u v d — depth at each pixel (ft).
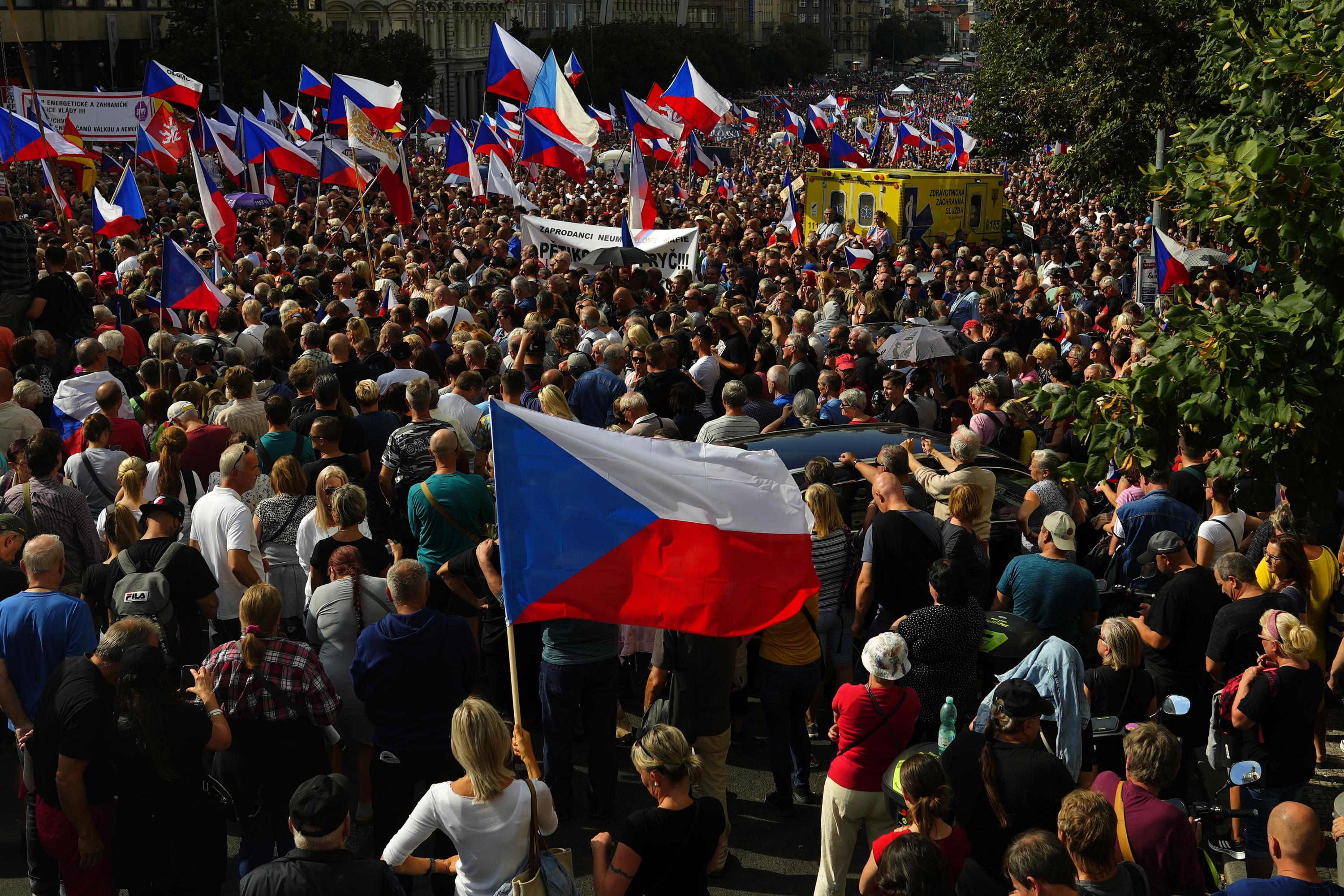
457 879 16.83
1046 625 24.16
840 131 237.66
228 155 89.92
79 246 62.34
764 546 18.74
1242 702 20.95
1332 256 19.98
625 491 18.40
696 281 59.26
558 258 53.98
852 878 21.97
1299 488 20.29
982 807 17.57
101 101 91.35
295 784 20.24
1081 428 21.09
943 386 43.32
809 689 23.38
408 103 242.78
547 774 23.40
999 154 121.60
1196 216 22.47
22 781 20.51
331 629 22.34
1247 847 21.43
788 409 36.50
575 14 476.95
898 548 24.31
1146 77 71.26
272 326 37.55
